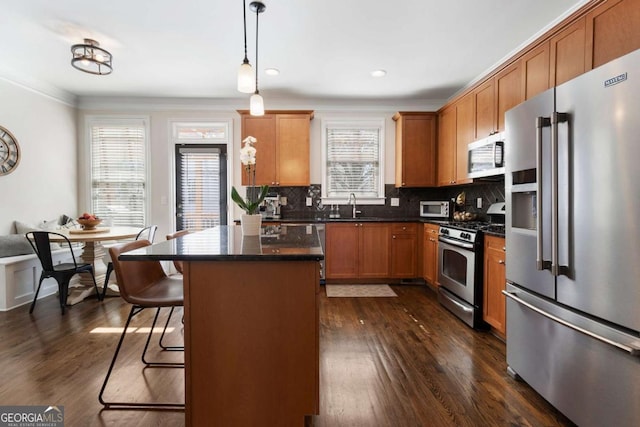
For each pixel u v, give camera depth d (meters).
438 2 2.30
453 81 3.85
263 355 1.44
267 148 4.35
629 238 1.21
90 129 4.56
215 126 4.64
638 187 1.18
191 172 4.67
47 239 3.01
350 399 1.77
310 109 4.61
